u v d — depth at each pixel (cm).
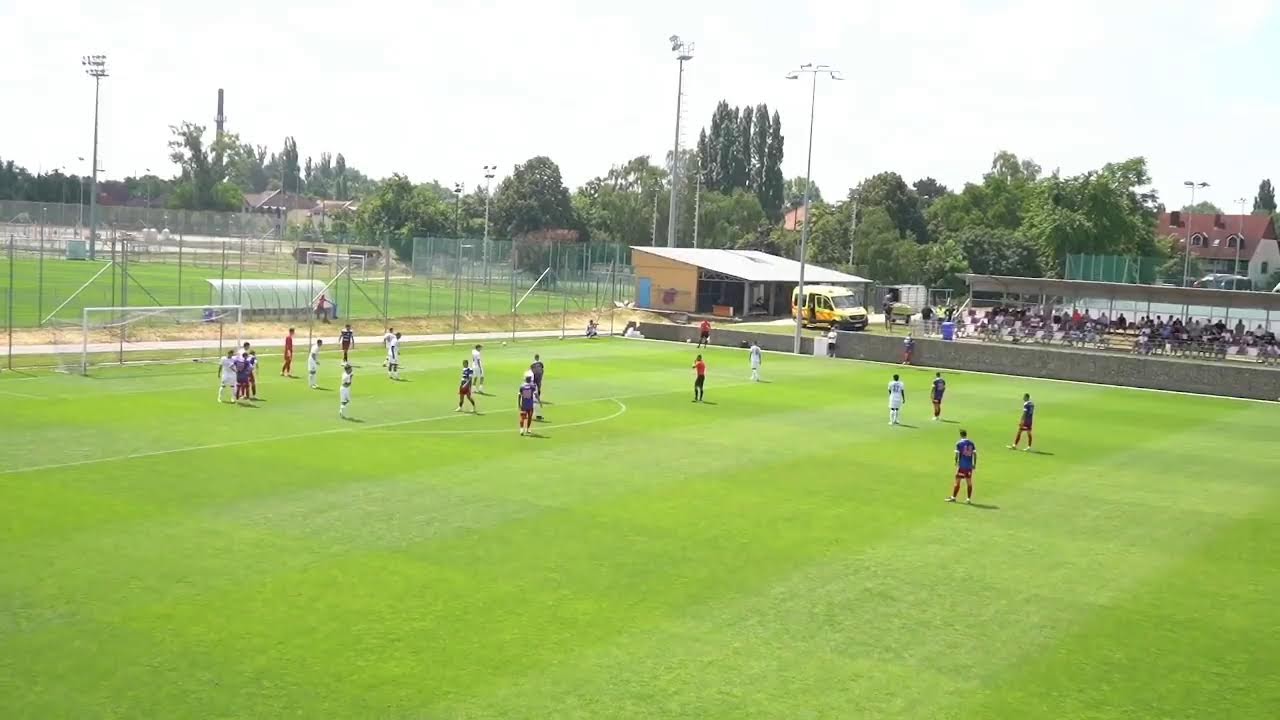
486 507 2452
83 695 1388
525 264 9538
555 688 1465
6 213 11862
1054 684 1548
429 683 1465
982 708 1457
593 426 3644
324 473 2745
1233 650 1709
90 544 2052
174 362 4928
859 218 12438
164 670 1477
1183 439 3850
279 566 1958
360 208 15325
